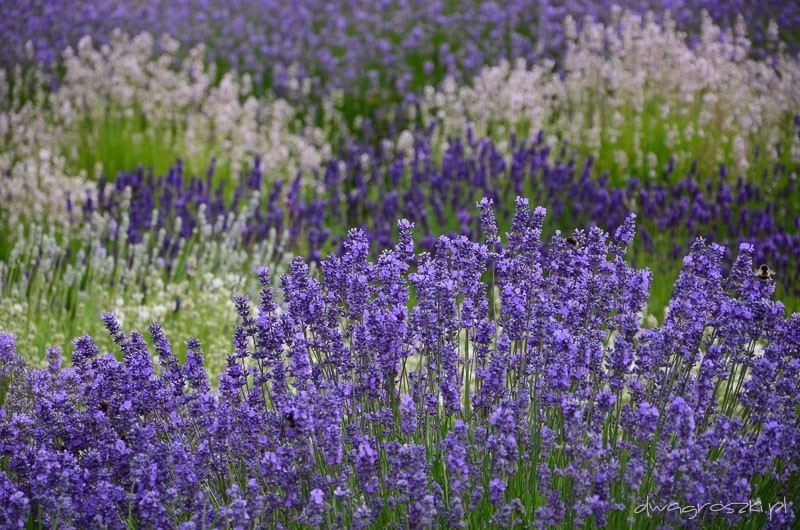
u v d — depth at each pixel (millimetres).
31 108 13844
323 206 11125
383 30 19234
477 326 4797
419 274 4848
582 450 4023
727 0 16953
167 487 4316
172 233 10430
